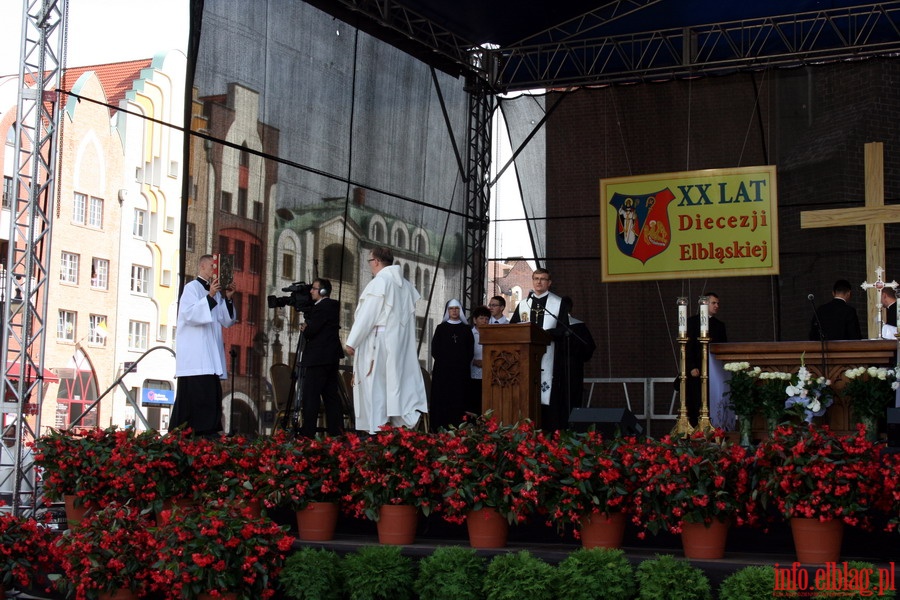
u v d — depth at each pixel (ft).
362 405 28.45
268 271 35.24
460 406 34.27
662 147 43.24
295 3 36.37
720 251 42.01
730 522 19.38
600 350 43.47
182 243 32.09
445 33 42.52
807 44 41.37
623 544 21.21
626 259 43.16
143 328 160.56
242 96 34.22
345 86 38.52
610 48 43.27
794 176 41.63
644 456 19.57
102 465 24.70
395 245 40.65
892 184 40.55
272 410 35.12
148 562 21.22
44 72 29.76
